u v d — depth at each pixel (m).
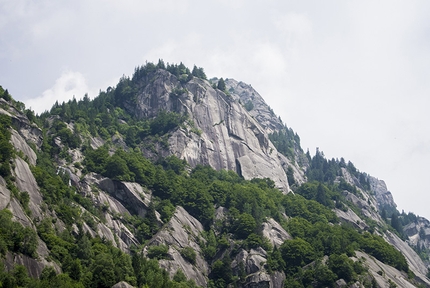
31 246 169.50
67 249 184.00
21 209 183.62
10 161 198.38
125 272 181.75
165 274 196.62
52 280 158.50
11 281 148.38
